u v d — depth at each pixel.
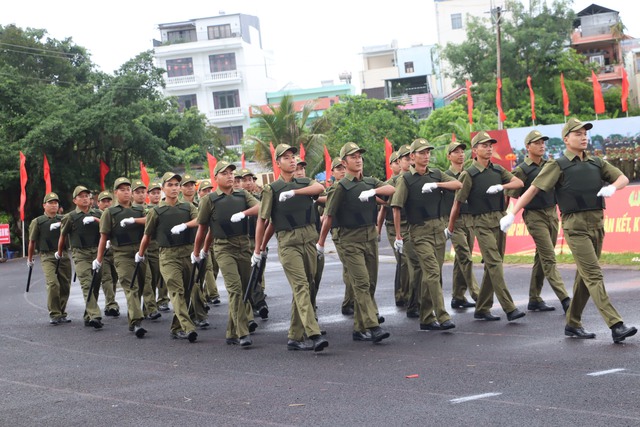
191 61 68.25
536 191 8.27
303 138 41.53
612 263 14.10
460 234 11.16
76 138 38.78
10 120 39.19
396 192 9.73
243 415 6.38
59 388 8.09
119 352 10.06
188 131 45.84
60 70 47.44
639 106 59.78
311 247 9.25
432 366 7.60
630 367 6.84
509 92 49.84
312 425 5.91
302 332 9.28
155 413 6.70
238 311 9.77
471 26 53.47
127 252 11.92
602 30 64.38
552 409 5.79
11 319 14.38
